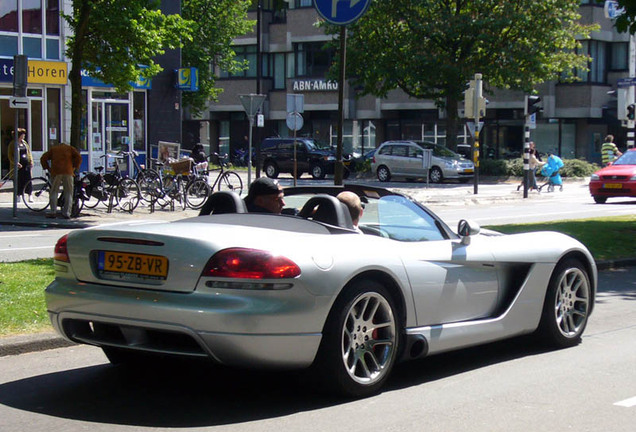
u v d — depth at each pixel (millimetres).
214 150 64562
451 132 42969
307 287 5289
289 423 5207
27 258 13289
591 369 6629
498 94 52281
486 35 40062
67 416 5383
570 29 42656
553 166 33562
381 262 5793
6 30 28391
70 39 21578
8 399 5773
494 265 6750
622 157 27547
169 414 5418
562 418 5344
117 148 31766
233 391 5949
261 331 5152
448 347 6328
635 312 9203
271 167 45281
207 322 5129
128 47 21109
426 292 6148
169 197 23688
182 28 22219
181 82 33250
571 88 50750
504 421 5277
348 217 6258
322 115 59531
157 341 5461
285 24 59781
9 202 24500
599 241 14109
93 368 6645
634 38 30000
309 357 5391
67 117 30016
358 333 5707
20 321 7633
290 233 5645
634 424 5242
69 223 19625
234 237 5406
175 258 5309
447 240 6594
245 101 26562
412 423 5211
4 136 28625
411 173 40781
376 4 41531
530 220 20484
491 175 43125
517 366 6727
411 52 41438
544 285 7125
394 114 56812
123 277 5527
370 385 5738
